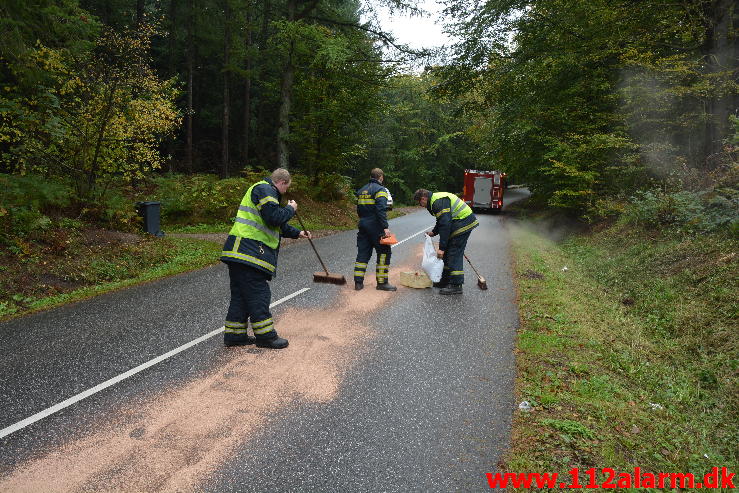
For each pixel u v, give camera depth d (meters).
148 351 4.44
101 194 9.78
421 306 6.08
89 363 4.15
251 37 27.03
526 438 3.12
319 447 2.99
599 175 12.52
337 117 17.48
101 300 6.20
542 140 14.45
